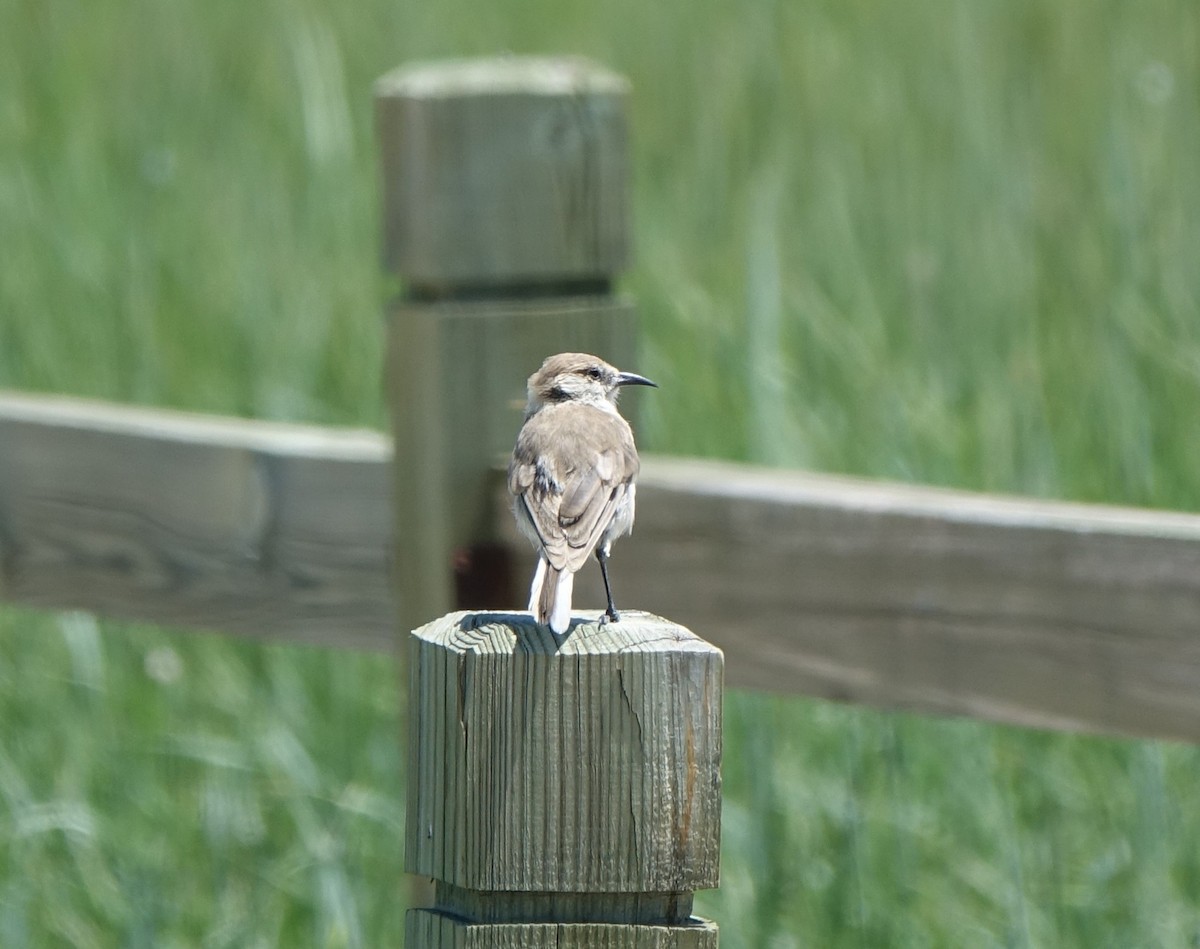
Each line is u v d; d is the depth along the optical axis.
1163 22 16.31
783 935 9.48
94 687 11.31
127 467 9.15
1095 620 7.01
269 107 16.97
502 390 8.08
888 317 13.39
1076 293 12.89
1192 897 9.28
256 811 10.76
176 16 18.81
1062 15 16.62
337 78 14.98
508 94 7.96
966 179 14.88
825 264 14.10
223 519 8.91
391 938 10.05
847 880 9.56
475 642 4.88
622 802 4.76
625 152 8.18
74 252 14.54
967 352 12.67
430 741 4.97
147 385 13.45
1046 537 7.07
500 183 8.00
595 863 4.77
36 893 10.30
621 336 8.27
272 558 8.81
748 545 7.69
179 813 10.88
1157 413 11.07
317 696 11.14
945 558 7.28
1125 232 12.79
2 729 11.26
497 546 8.12
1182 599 6.85
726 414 12.18
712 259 14.63
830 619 7.55
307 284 14.15
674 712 4.76
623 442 7.60
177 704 11.49
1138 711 6.97
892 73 16.81
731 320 13.29
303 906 10.24
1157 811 9.24
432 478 8.08
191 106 17.02
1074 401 11.68
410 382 8.12
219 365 13.52
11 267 14.47
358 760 10.89
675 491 7.82
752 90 16.89
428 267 8.02
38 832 10.53
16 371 13.61
